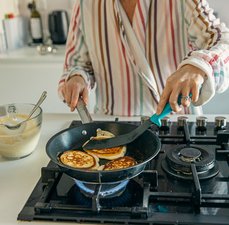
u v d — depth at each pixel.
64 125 1.11
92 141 0.84
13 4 2.26
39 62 2.00
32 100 2.09
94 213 0.67
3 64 2.03
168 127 1.00
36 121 0.92
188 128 1.00
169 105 0.77
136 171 0.69
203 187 0.74
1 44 2.15
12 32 2.18
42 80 2.04
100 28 1.15
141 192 0.73
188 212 0.66
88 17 1.15
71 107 0.98
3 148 0.89
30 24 2.29
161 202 0.70
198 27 1.03
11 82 2.06
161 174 0.80
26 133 0.89
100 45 1.17
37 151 0.96
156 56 1.15
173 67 1.17
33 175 0.84
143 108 1.20
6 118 0.97
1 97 2.10
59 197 0.73
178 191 0.73
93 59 1.22
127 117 1.17
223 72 0.87
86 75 1.14
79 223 0.65
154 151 0.75
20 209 0.71
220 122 0.99
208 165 0.79
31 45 2.27
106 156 0.80
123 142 0.82
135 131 0.81
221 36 0.96
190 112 1.13
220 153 0.86
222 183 0.76
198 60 0.83
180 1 1.07
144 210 0.65
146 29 1.12
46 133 1.06
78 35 1.21
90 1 1.14
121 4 1.12
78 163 0.75
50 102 2.07
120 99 1.21
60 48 2.14
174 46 1.14
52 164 0.83
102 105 1.25
